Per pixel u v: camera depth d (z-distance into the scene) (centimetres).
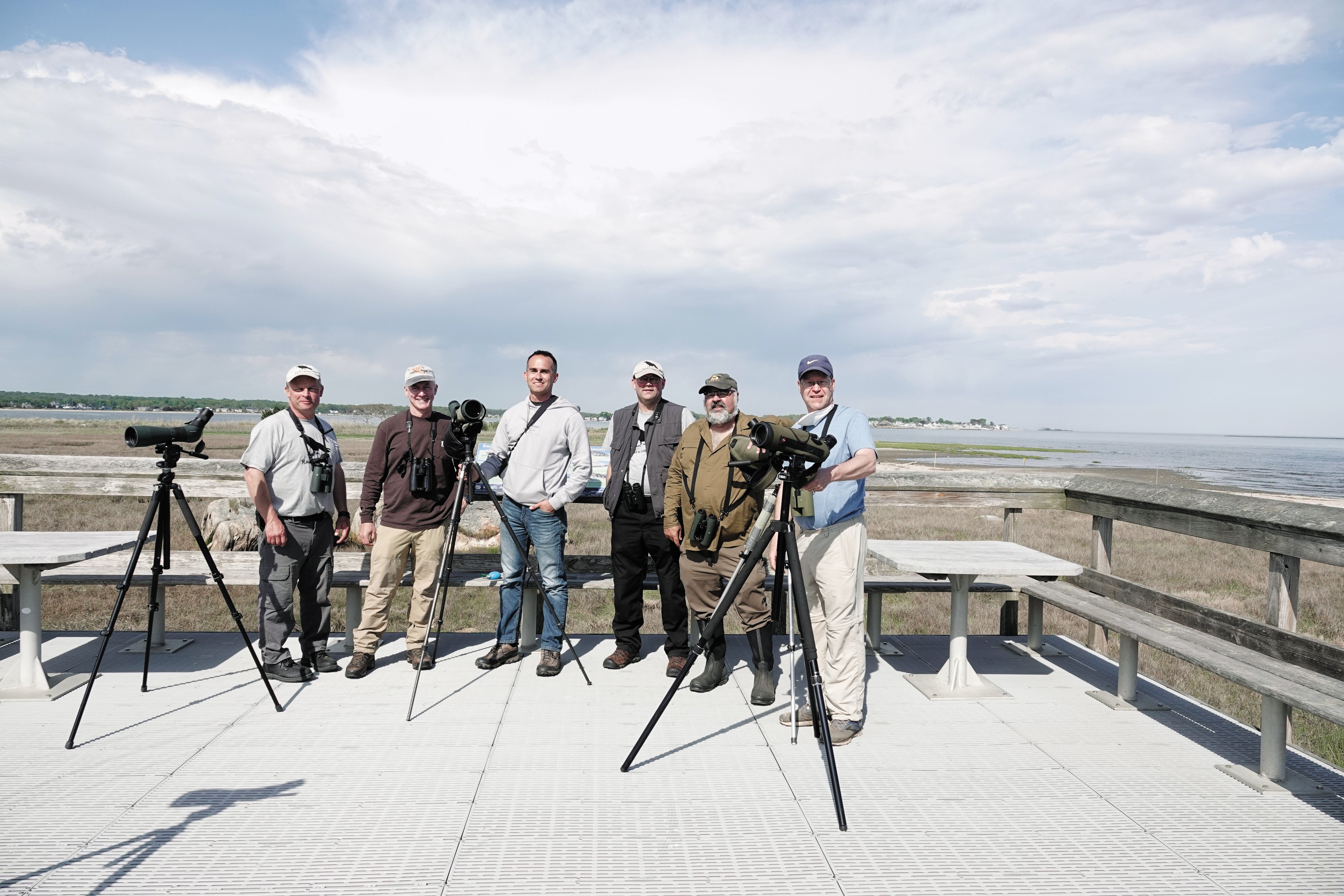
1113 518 453
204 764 293
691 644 460
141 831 240
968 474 503
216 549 861
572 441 420
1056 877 222
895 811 263
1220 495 360
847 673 333
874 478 500
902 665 445
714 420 377
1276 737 284
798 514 322
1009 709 369
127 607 725
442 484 413
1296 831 252
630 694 384
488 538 979
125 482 504
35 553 353
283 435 390
